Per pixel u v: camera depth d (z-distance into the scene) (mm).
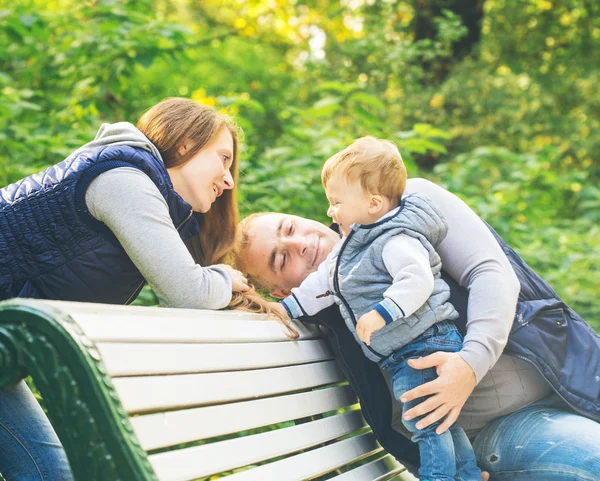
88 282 2184
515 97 13211
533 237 7074
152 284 2195
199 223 2736
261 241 2807
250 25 14781
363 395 2533
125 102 6309
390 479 2623
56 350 1477
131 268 2234
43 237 2133
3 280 2115
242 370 2098
